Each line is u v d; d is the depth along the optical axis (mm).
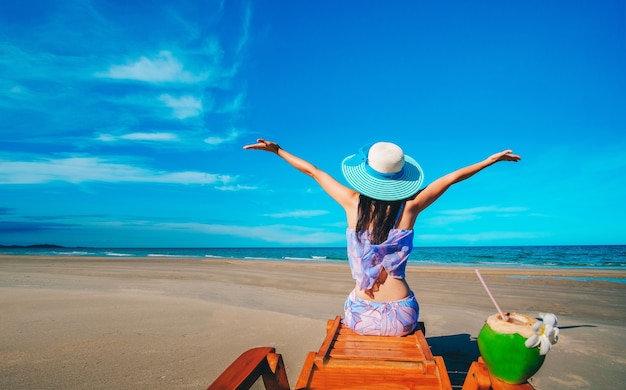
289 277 13211
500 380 2104
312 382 2305
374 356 2496
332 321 3686
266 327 5625
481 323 6285
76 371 3826
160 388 3465
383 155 3115
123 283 11133
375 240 3055
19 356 4234
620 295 9305
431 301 8477
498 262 32469
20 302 7223
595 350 4852
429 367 2332
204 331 5367
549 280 12500
